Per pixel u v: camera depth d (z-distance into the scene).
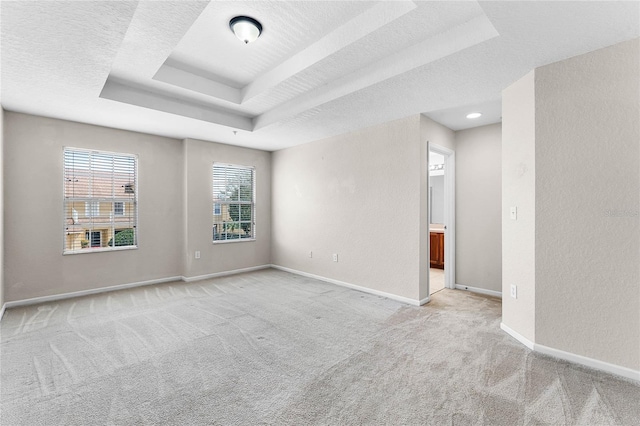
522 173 2.59
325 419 1.65
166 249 4.80
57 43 2.08
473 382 2.00
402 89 2.86
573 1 1.64
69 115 3.66
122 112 3.54
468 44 2.12
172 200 4.86
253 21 2.32
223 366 2.21
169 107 3.57
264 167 5.93
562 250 2.31
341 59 2.65
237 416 1.67
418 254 3.66
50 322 3.05
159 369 2.17
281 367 2.20
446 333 2.80
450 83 2.73
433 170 7.32
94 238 4.16
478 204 4.25
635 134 2.03
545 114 2.38
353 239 4.43
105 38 2.03
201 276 5.02
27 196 3.61
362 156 4.29
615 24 1.85
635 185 2.03
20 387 1.94
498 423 1.62
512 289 2.73
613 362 2.10
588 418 1.65
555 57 2.26
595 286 2.17
